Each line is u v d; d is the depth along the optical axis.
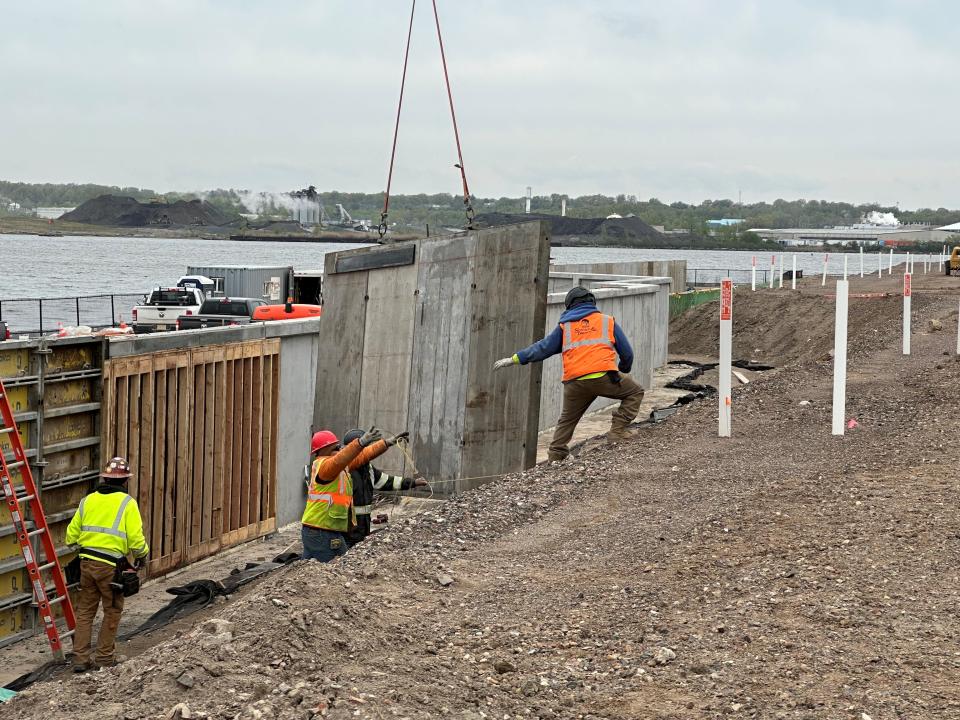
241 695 5.09
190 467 13.14
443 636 6.35
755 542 7.99
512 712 5.20
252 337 14.19
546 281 12.30
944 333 24.14
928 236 197.38
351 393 13.68
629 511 9.34
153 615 11.13
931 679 5.40
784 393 15.02
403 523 9.14
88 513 9.47
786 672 5.55
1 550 10.73
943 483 9.34
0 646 10.60
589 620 6.62
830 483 9.69
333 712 4.93
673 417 14.02
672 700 5.34
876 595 6.66
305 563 7.12
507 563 8.05
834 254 192.00
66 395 11.40
